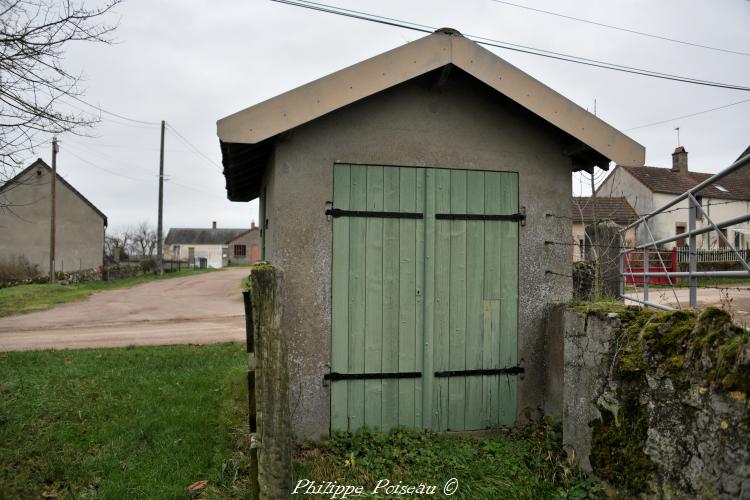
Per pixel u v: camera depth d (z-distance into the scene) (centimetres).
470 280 501
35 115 627
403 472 411
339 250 473
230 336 1105
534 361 512
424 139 492
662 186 2655
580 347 402
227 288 2398
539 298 514
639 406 334
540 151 518
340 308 473
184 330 1201
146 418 517
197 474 410
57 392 596
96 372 702
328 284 471
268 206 559
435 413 491
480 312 502
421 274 490
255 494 329
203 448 452
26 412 521
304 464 417
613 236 613
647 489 318
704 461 275
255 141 417
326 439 467
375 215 480
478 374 501
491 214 506
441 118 496
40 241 2828
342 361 473
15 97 610
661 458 310
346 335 474
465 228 500
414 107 491
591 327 389
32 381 640
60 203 2920
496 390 505
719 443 265
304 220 466
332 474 400
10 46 591
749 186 2709
